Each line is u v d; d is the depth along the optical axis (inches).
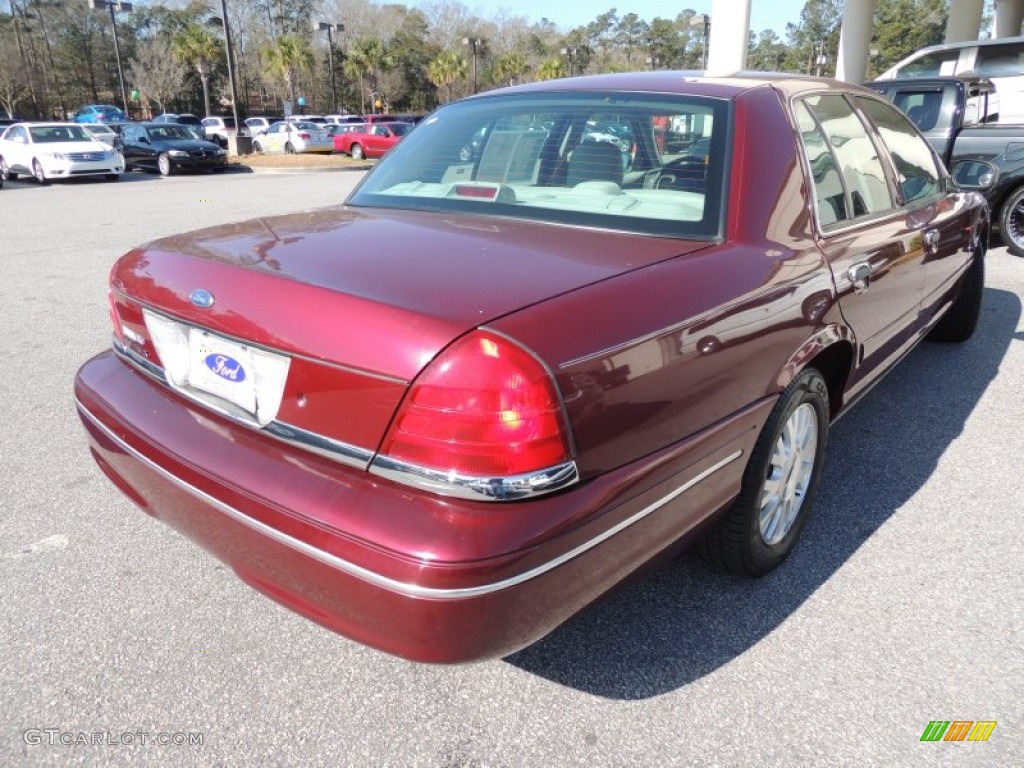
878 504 128.5
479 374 63.2
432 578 62.6
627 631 98.1
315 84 2883.9
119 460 90.4
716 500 86.6
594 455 68.4
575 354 66.6
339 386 68.8
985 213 190.2
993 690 88.2
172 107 2864.2
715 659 93.2
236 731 82.7
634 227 91.6
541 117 110.7
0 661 92.1
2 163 799.1
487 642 65.2
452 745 81.2
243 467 75.6
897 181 136.9
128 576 109.0
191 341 83.7
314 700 87.0
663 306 75.8
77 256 348.8
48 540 117.6
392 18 3518.7
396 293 69.9
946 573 109.9
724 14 556.7
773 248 94.5
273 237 91.3
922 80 327.9
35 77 2482.8
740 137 97.9
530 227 93.7
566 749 80.7
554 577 66.4
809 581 108.2
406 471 65.7
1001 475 138.3
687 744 81.1
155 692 87.9
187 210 517.7
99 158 761.0
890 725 83.4
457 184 109.2
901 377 187.6
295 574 70.6
